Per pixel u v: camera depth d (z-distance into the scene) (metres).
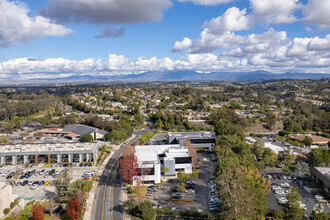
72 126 172.62
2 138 151.50
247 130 192.00
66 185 78.25
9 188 74.19
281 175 99.19
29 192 85.38
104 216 70.88
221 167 86.56
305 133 178.38
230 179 74.94
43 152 111.50
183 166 102.12
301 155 114.50
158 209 72.00
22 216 66.69
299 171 94.38
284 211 69.56
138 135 171.38
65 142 128.88
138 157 99.50
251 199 64.94
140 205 70.44
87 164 111.31
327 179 81.62
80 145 122.00
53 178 96.81
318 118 195.88
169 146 115.25
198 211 71.25
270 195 83.31
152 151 105.62
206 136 137.62
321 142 145.62
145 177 91.19
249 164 91.88
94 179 96.12
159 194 84.38
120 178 97.44
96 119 185.50
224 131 150.12
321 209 74.12
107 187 89.50
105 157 121.12
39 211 65.19
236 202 62.59
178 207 75.88
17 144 124.69
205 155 124.75
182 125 198.75
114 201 79.62
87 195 82.25
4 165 110.25
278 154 110.62
